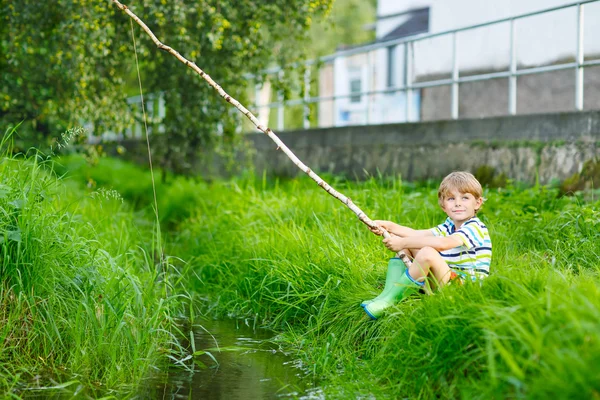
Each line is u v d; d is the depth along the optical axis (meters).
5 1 8.64
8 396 4.06
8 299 4.75
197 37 9.22
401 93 15.40
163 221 10.95
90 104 9.28
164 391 4.35
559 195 8.45
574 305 3.39
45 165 5.61
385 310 4.82
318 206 7.81
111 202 10.19
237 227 7.90
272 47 10.34
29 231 4.85
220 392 4.34
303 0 9.17
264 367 4.85
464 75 13.71
